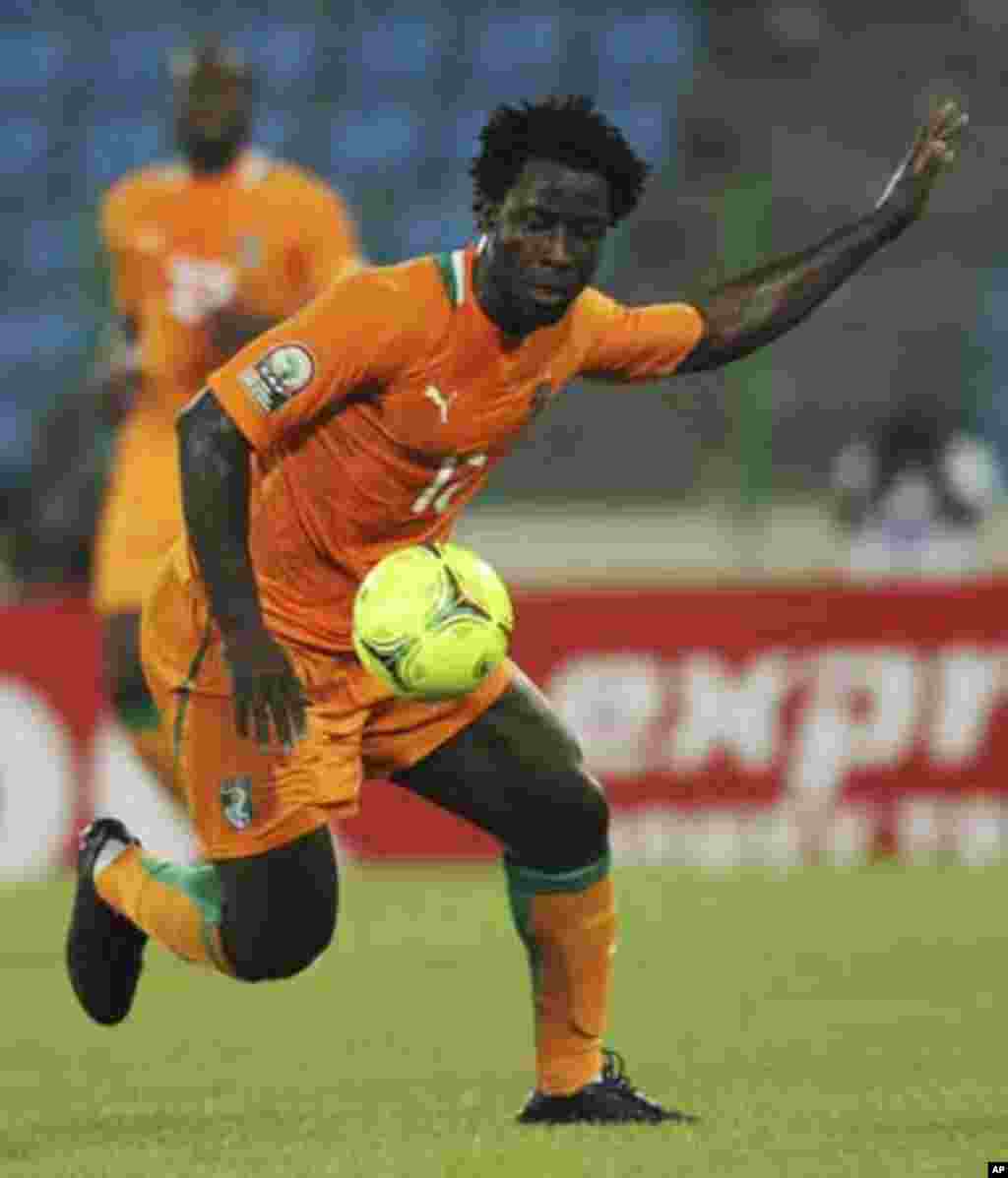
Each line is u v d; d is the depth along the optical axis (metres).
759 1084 27.23
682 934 44.50
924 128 24.44
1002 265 80.94
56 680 58.94
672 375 23.98
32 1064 30.16
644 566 73.50
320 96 90.38
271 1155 22.42
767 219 66.44
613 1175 20.64
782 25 90.50
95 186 89.12
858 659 58.16
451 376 22.22
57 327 83.06
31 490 72.94
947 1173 20.80
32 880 57.91
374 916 48.72
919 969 38.91
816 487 73.94
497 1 91.94
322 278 41.94
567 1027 24.12
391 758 23.67
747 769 58.47
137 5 93.62
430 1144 22.81
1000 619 57.69
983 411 75.12
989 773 57.72
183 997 36.94
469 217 84.12
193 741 23.19
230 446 22.02
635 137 87.38
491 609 22.42
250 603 21.98
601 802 23.73
